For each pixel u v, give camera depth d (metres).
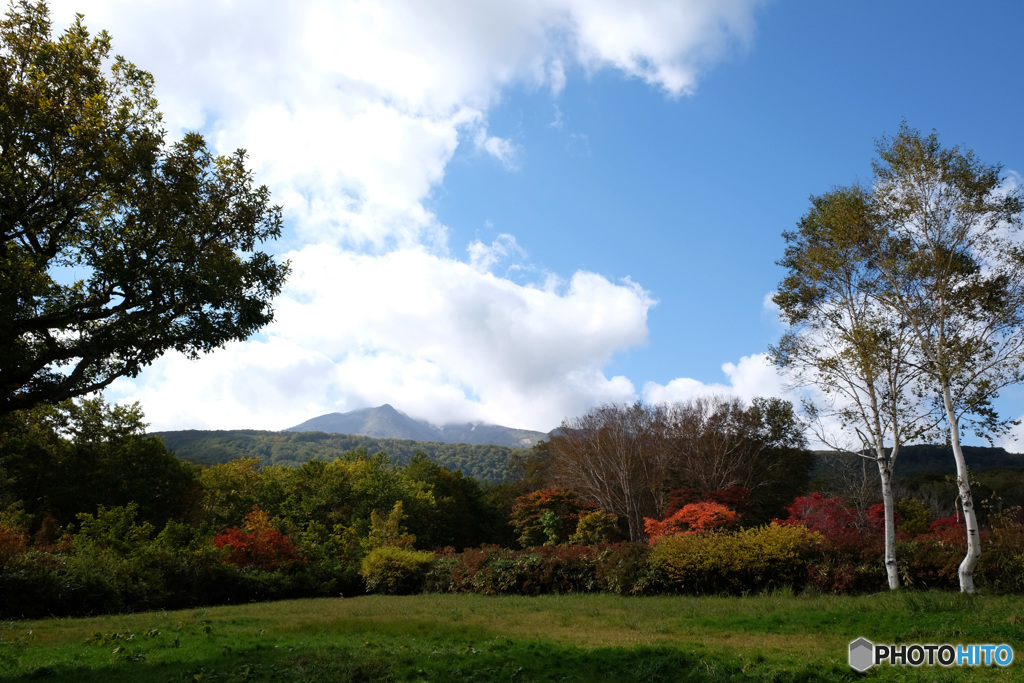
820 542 17.17
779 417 39.22
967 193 15.99
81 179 11.17
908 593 13.31
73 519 32.19
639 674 7.51
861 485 33.41
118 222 11.66
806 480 40.78
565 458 46.22
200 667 7.83
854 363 16.34
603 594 18.34
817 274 17.78
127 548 21.28
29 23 11.55
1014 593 14.22
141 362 11.23
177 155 12.10
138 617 14.76
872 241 17.33
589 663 8.05
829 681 7.12
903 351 16.50
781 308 18.66
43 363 11.10
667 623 12.05
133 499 34.12
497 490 61.94
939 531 18.33
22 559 16.08
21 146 10.59
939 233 16.41
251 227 12.77
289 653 8.63
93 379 12.34
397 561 24.03
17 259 11.00
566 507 41.31
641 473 42.72
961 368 15.16
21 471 31.28
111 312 11.45
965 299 15.99
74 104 11.47
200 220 11.98
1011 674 7.18
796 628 11.04
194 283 10.98
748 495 36.03
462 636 10.52
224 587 21.06
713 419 40.81
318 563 25.67
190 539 24.39
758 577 16.89
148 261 11.04
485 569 21.27
